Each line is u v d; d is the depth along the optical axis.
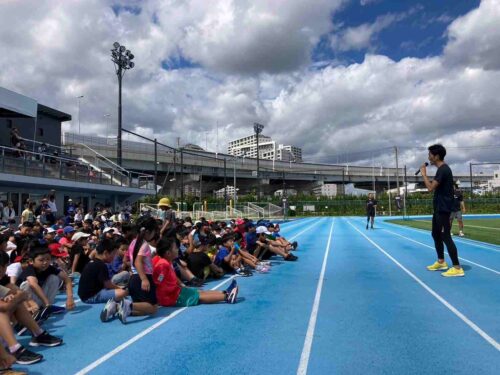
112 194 33.25
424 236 21.16
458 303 6.87
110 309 6.07
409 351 4.73
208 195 93.69
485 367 4.28
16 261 7.50
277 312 6.46
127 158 62.16
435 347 4.86
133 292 6.41
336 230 27.34
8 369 4.24
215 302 7.07
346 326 5.69
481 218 45.59
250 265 10.41
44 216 16.94
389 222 38.25
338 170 114.44
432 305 6.76
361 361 4.45
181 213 39.47
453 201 9.40
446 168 9.34
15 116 23.70
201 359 4.56
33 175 22.72
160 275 6.78
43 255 6.30
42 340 5.03
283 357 4.59
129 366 4.40
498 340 5.08
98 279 7.23
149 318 6.23
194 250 9.40
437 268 10.16
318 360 4.49
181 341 5.16
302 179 106.31
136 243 6.46
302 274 9.95
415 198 70.75
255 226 13.82
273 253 12.66
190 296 6.95
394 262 11.77
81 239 10.13
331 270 10.52
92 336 5.41
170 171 71.31
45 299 6.16
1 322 4.57
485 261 11.54
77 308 6.93
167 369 4.31
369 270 10.40
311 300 7.24
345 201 70.62
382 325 5.71
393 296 7.43
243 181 97.50
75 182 26.41
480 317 6.05
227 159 79.12
